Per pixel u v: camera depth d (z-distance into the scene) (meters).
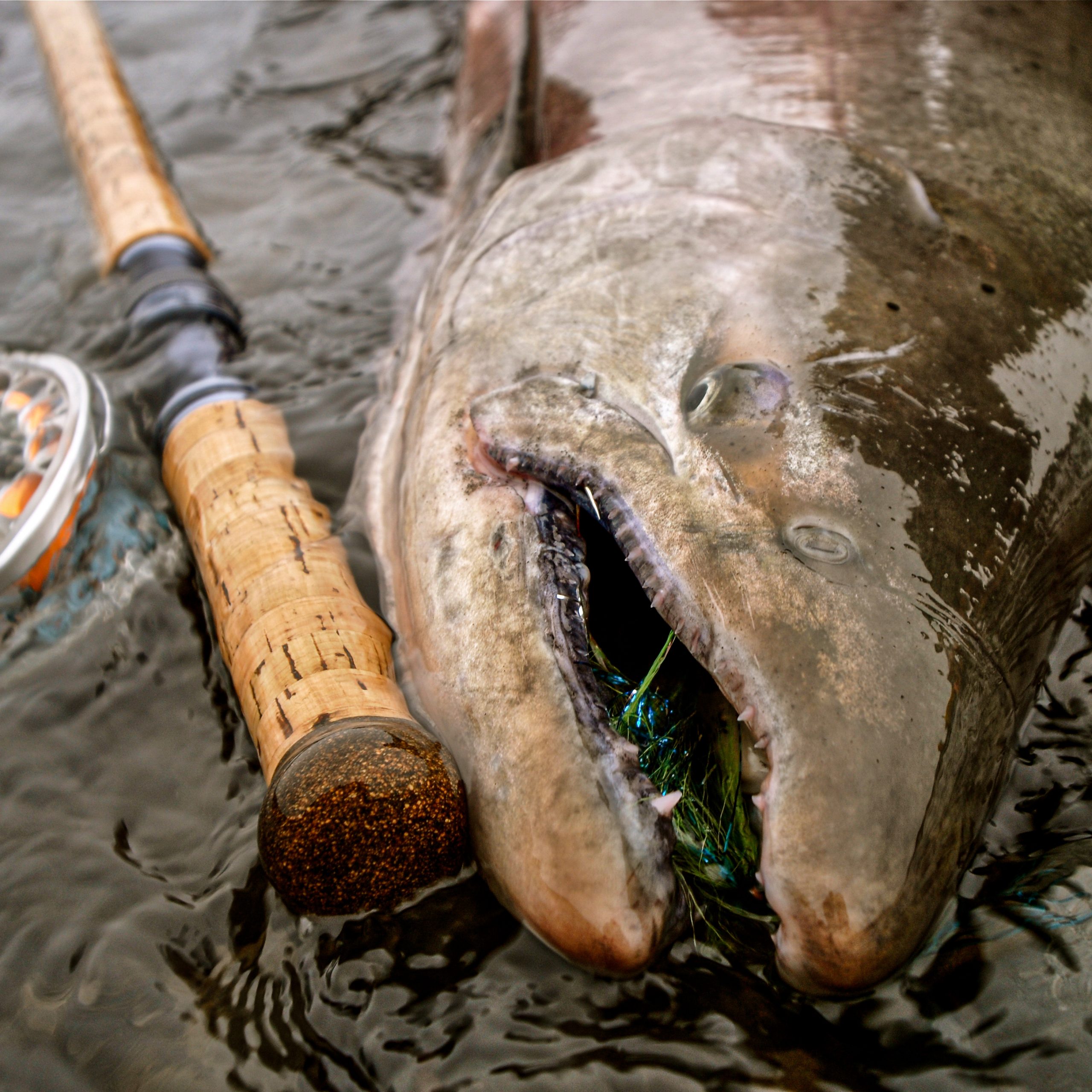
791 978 0.35
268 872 0.37
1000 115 0.49
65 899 0.38
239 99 0.70
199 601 0.44
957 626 0.36
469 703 0.38
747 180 0.44
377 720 0.37
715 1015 0.36
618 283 0.42
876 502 0.37
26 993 0.37
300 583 0.41
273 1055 0.36
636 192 0.45
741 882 0.37
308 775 0.36
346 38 0.75
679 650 0.38
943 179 0.45
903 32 0.51
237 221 0.59
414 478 0.42
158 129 0.67
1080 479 0.41
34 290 0.56
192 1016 0.36
